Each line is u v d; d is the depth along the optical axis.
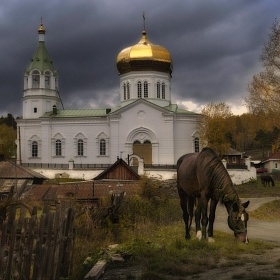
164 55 89.44
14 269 10.04
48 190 29.89
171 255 13.64
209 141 83.06
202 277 11.05
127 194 26.66
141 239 16.05
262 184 62.53
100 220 18.86
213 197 15.39
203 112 85.88
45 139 86.88
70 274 12.23
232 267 12.01
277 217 35.78
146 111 82.75
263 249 14.70
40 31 94.81
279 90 55.12
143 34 92.19
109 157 84.62
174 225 22.38
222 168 15.25
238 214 15.18
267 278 10.45
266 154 139.88
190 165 16.11
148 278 11.23
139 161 67.69
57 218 11.01
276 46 53.44
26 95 91.75
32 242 10.24
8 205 13.17
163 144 81.81
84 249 15.20
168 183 52.12
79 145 86.44
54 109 90.19
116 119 83.31
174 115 82.25
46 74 92.50
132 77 88.88
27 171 43.16
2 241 9.66
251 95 57.28
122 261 13.49
